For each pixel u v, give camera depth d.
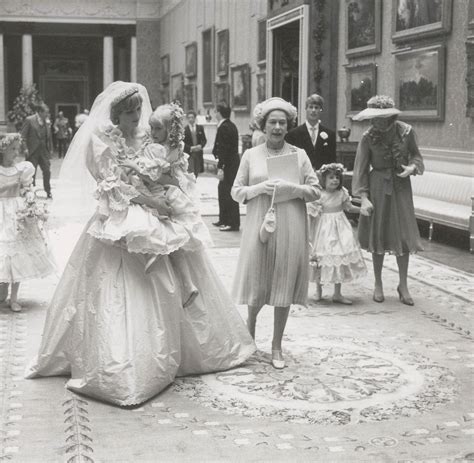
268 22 19.66
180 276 5.02
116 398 4.55
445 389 4.95
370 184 7.45
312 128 8.38
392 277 8.73
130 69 38.25
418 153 7.48
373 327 6.55
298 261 5.29
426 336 6.28
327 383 5.04
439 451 3.95
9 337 6.06
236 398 4.73
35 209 6.80
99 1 36.75
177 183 5.12
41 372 5.08
